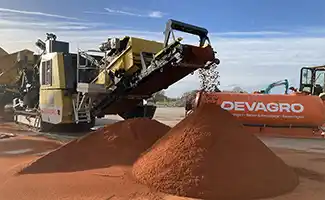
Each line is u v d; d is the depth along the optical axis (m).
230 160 5.64
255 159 5.84
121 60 10.05
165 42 8.64
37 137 11.41
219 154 5.71
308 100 12.76
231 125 6.41
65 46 12.75
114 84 10.16
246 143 6.11
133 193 5.27
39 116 12.66
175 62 8.50
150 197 5.12
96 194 5.20
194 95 12.61
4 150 9.12
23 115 14.43
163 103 39.59
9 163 7.46
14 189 5.43
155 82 9.95
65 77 11.25
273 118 12.73
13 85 16.91
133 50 9.96
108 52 10.55
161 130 8.88
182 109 32.22
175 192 5.29
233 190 5.22
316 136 12.54
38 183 5.71
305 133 12.63
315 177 6.77
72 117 11.39
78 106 11.10
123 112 11.73
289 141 11.87
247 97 13.14
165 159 5.92
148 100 12.24
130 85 10.05
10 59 17.27
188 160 5.66
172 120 19.66
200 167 5.51
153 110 12.33
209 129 6.16
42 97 12.31
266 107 12.82
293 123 12.66
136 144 7.96
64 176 6.11
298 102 12.73
